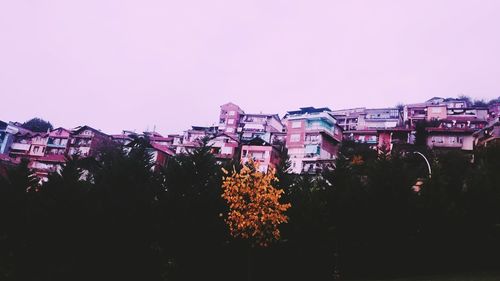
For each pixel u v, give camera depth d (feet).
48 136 302.66
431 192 77.05
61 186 74.33
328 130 257.55
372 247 76.18
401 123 304.71
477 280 59.21
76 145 294.87
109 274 71.51
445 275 68.90
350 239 78.38
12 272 67.87
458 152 152.56
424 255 74.74
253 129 335.47
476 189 76.69
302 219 75.46
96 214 71.05
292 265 75.77
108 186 76.38
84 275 70.44
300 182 87.20
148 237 74.13
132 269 72.23
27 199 78.23
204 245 74.23
